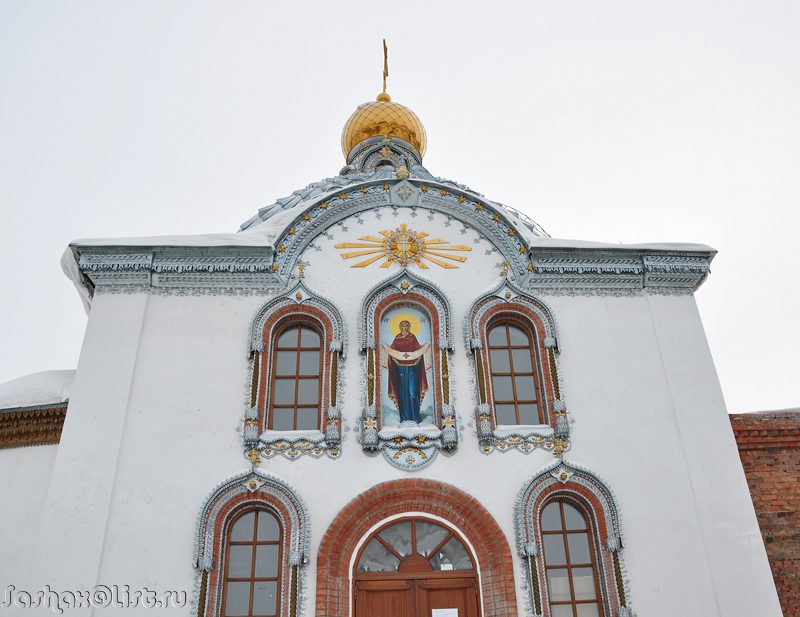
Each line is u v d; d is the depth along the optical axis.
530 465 16.61
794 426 18.72
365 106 29.80
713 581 15.59
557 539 16.30
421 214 19.72
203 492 16.03
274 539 16.02
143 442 16.47
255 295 18.42
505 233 19.34
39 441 18.20
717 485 16.55
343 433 16.80
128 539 15.48
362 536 16.17
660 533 16.05
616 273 18.94
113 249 18.34
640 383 17.70
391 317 18.61
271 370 17.75
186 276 18.42
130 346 17.47
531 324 18.53
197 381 17.23
